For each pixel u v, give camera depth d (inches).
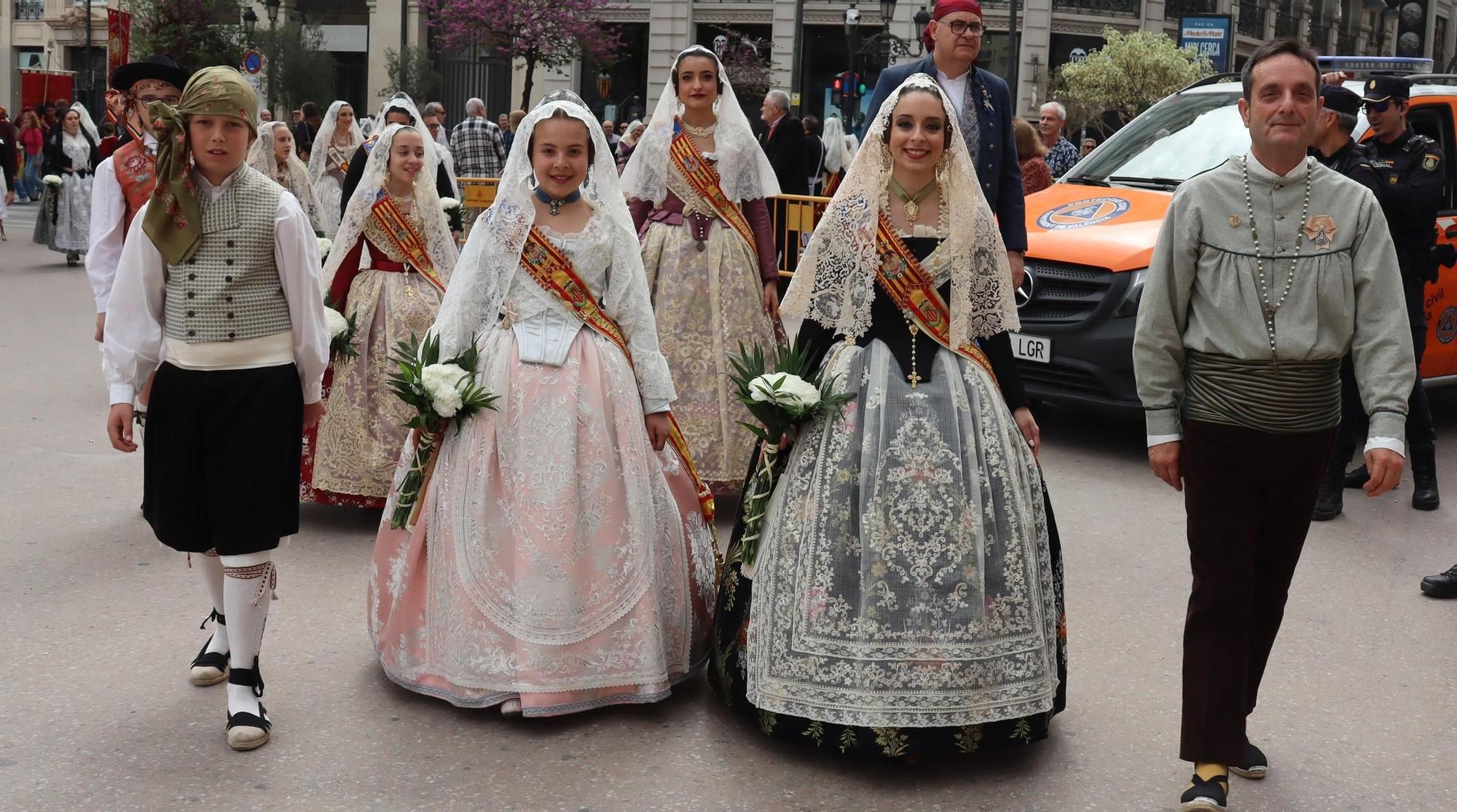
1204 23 836.6
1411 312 258.7
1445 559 230.8
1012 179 231.9
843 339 154.7
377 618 163.8
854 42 938.7
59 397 334.0
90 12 1803.6
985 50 1408.7
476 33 1285.7
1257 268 131.0
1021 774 145.3
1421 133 324.8
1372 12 1824.6
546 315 160.2
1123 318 281.6
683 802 136.8
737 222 248.8
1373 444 128.7
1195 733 135.4
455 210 290.8
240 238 144.5
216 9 1326.3
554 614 152.2
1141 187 324.5
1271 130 128.6
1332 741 156.9
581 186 164.2
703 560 170.2
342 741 149.0
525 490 153.4
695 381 244.7
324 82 1352.1
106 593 195.9
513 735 151.3
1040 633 145.6
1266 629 142.1
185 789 137.2
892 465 144.2
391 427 233.1
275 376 147.4
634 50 1472.7
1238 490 134.1
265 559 149.6
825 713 141.8
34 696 159.0
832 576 143.5
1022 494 148.0
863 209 149.7
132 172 197.8
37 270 617.9
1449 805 141.5
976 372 151.6
